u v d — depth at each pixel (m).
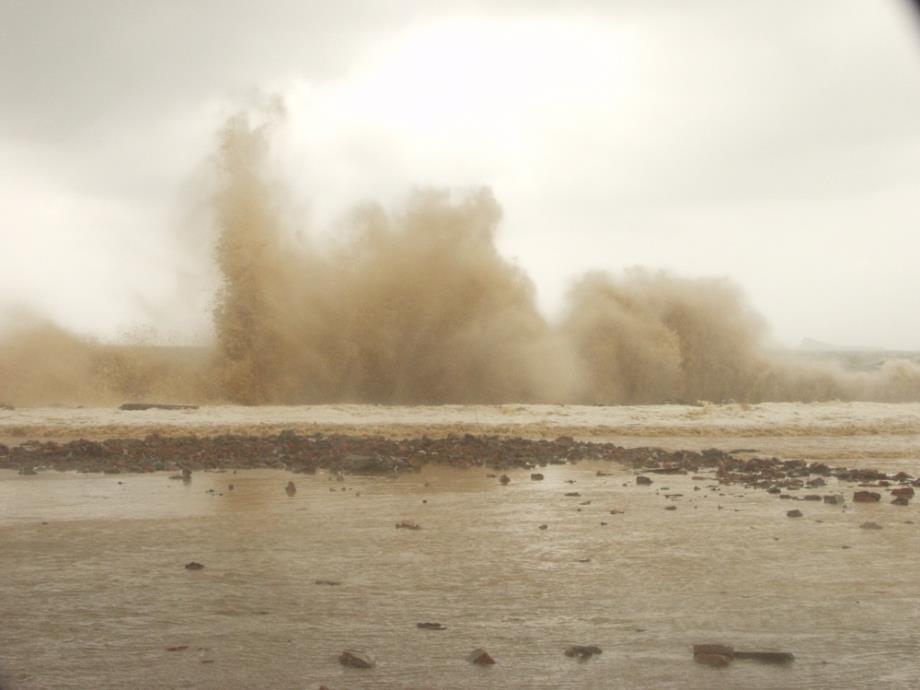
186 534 15.04
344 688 8.09
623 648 9.20
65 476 22.36
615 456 26.72
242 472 23.25
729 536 14.98
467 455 26.30
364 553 13.59
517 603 10.84
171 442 28.64
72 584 11.69
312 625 9.97
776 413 39.03
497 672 8.51
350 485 20.97
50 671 8.52
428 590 11.44
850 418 37.62
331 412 37.34
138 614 10.34
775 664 8.74
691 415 38.00
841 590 11.45
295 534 15.06
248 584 11.71
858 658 8.90
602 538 14.79
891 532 15.36
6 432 31.75
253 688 8.10
